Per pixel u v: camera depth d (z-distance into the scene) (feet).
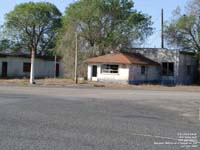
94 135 32.91
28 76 183.21
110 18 172.04
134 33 173.58
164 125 41.24
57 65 196.95
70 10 171.53
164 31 173.88
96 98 75.41
